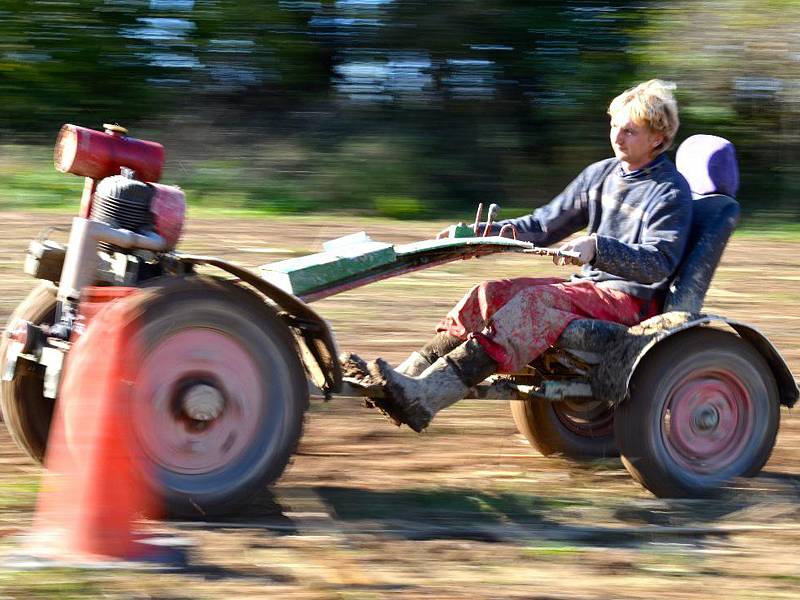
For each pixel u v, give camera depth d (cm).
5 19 1802
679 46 1811
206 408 429
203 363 430
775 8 1811
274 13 1833
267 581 374
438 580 382
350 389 475
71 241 454
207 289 431
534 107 1803
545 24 1833
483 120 1797
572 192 554
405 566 396
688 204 515
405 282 990
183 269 457
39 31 1806
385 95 1816
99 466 412
